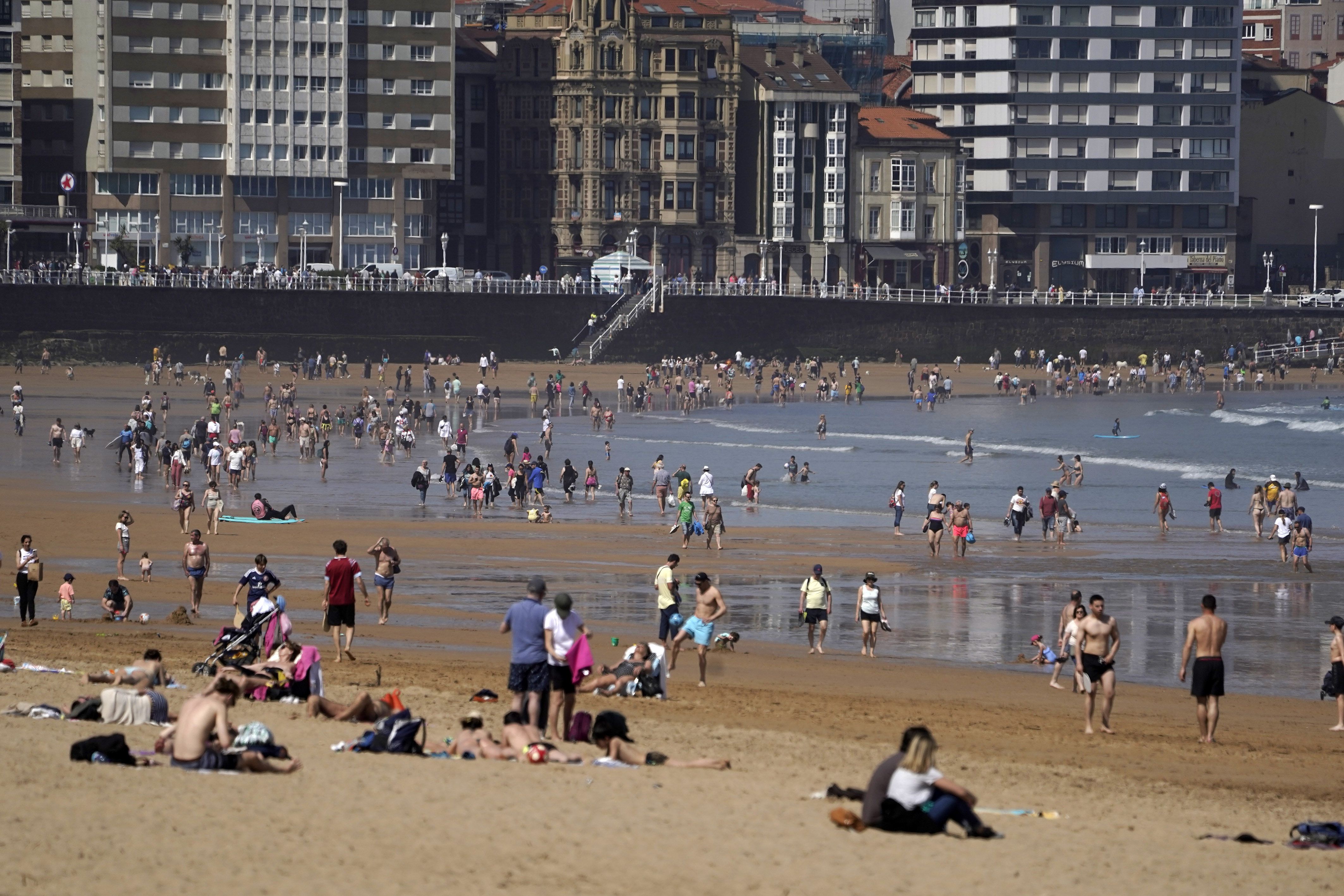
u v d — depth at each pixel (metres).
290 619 81.19
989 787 46.50
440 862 32.69
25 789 36.41
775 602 94.94
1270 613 95.06
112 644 68.44
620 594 95.50
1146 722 61.91
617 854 33.94
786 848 35.19
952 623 89.12
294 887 30.64
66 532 115.62
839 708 60.41
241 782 38.50
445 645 74.38
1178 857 37.66
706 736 51.22
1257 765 53.78
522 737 44.09
